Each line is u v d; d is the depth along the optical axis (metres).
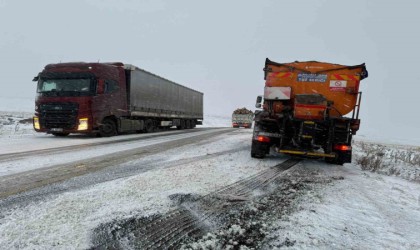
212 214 3.34
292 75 8.11
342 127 7.48
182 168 5.97
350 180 5.73
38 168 5.71
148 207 3.47
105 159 6.98
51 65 13.15
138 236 2.70
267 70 8.28
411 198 4.59
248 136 16.52
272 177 5.56
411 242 2.83
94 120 12.76
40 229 2.75
